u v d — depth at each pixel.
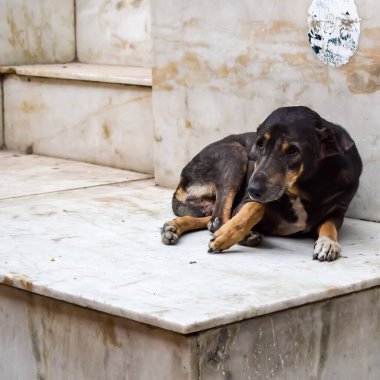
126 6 8.55
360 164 5.49
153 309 4.23
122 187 7.04
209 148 5.92
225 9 6.35
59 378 4.76
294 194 5.27
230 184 5.65
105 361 4.49
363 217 5.95
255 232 5.40
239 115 6.44
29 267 4.98
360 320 4.77
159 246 5.38
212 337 4.14
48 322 4.75
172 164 6.94
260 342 4.34
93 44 8.91
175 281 4.69
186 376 4.11
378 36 5.63
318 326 4.57
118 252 5.25
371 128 5.79
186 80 6.70
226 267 4.94
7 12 8.56
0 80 8.58
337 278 4.72
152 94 7.03
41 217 6.07
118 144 7.77
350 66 5.79
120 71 8.04
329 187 5.25
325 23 5.84
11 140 8.66
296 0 5.96
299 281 4.67
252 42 6.25
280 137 4.98
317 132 5.09
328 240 5.13
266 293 4.47
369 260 5.05
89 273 4.86
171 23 6.68
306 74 6.02
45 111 8.29
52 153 8.34
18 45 8.69
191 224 5.65
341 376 4.74
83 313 4.55
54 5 8.87
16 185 7.11
